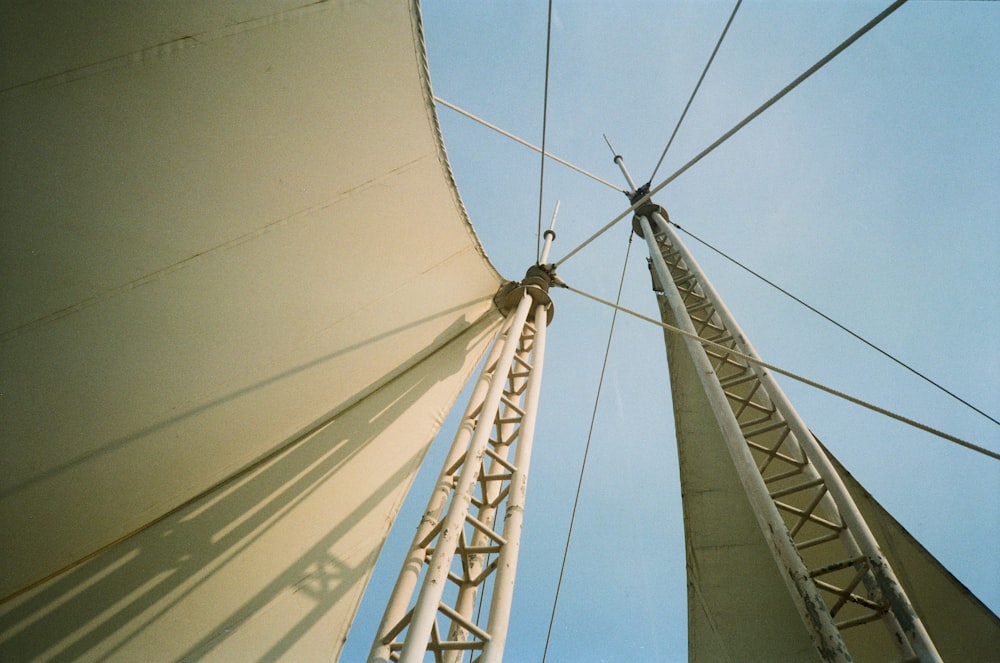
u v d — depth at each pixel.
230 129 5.46
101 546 6.38
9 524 5.48
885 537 6.82
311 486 7.91
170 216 5.36
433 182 7.68
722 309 9.20
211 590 6.61
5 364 4.80
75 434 5.52
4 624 5.60
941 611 6.18
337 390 8.28
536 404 7.71
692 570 8.49
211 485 7.30
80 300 5.01
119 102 4.68
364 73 6.17
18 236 4.52
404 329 8.83
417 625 4.05
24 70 4.09
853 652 6.48
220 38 4.96
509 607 4.83
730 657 7.36
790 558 5.32
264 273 6.37
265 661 6.46
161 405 6.08
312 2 5.32
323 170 6.41
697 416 9.84
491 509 6.51
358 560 7.73
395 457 8.88
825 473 6.24
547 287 10.28
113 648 5.88
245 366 6.71
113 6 4.29
